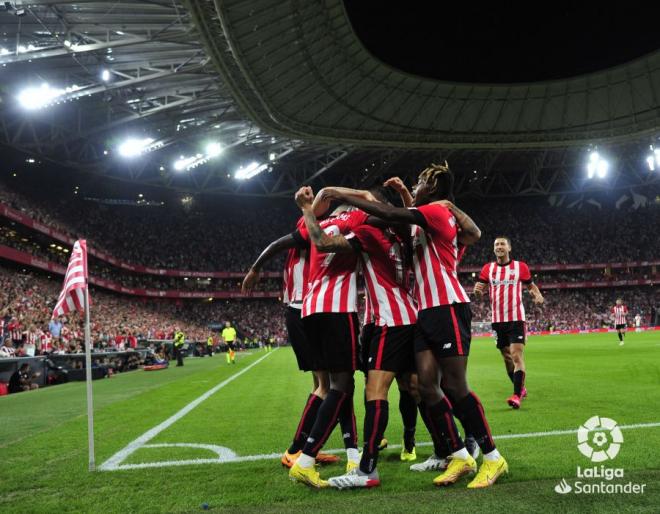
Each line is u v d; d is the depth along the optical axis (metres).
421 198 3.97
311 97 35.78
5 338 18.30
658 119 42.97
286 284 4.68
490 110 43.62
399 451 4.66
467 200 63.72
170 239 55.75
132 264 49.94
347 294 3.91
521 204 63.88
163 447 5.07
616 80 40.81
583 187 60.75
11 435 6.24
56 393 12.12
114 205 54.88
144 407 8.39
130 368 22.28
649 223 59.88
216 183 53.88
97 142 39.06
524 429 5.18
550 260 59.38
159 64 28.58
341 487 3.52
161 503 3.32
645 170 56.22
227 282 58.06
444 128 44.44
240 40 25.94
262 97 32.03
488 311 55.69
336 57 33.19
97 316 33.34
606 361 14.54
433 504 3.00
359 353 3.86
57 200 47.16
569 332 52.12
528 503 2.94
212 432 5.81
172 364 25.64
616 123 44.50
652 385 8.48
